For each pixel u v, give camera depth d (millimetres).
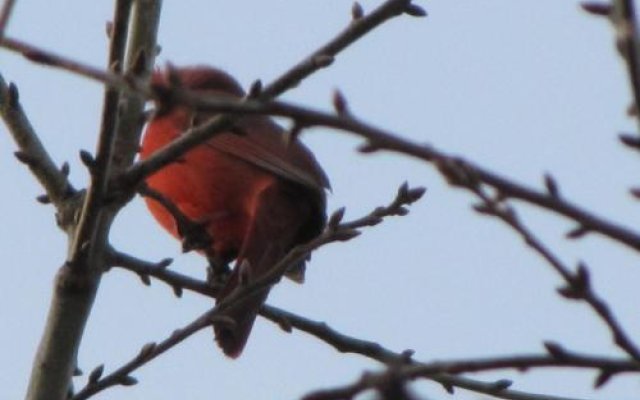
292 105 4859
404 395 4047
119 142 9133
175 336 8414
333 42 7668
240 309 9367
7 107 8922
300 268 11656
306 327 9531
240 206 11797
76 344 8484
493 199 4934
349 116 4875
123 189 8312
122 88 5254
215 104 4871
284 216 11609
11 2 5348
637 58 4633
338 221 8727
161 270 9203
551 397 8828
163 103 4906
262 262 11273
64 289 8500
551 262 4965
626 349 4898
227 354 9109
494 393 8883
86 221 8281
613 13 4688
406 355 8758
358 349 9398
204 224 11117
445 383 8883
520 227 4988
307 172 11812
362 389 4379
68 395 8656
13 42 5445
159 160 8289
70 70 5137
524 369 4887
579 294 4941
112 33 7414
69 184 9031
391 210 8820
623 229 4742
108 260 8930
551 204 4801
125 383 8336
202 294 9320
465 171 4824
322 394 4434
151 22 9438
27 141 8953
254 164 11812
